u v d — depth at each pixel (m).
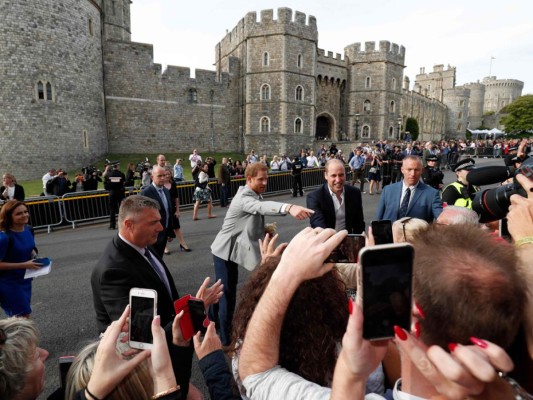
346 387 0.81
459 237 0.90
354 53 42.50
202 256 6.83
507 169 2.57
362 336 0.80
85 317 4.43
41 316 4.47
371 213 10.57
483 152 31.48
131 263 2.49
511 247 0.90
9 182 9.27
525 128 62.91
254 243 3.71
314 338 1.23
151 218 2.56
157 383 1.31
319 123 44.28
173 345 1.77
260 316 1.14
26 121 24.80
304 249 1.10
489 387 0.73
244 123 37.69
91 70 28.98
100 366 1.33
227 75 37.84
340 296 1.34
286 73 34.97
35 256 3.85
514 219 1.35
